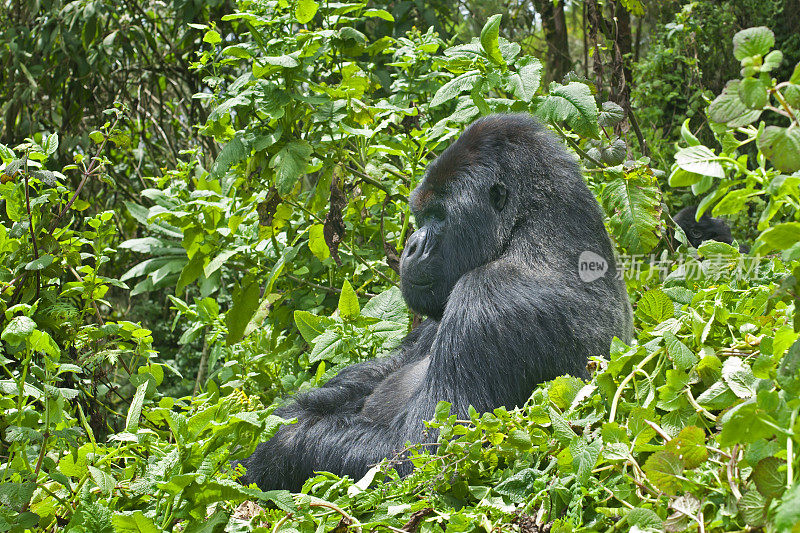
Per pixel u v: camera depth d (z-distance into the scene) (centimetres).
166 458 224
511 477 231
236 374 528
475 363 314
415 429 319
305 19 459
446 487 242
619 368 229
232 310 519
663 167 841
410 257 364
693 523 175
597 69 599
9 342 246
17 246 372
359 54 495
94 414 415
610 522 196
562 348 314
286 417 363
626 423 225
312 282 548
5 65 852
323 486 261
